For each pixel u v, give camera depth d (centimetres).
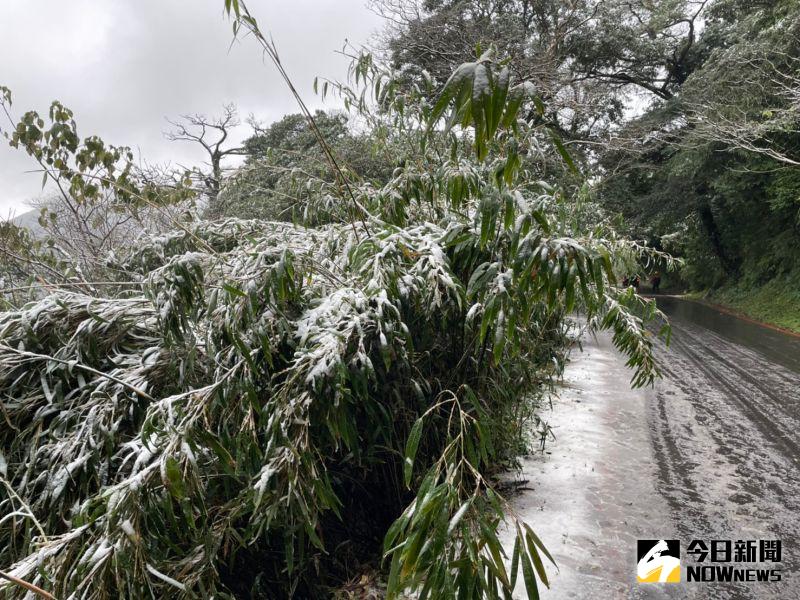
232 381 178
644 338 304
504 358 256
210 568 172
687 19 1552
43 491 189
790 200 1223
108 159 397
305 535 221
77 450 198
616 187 1362
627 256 382
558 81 960
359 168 646
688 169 1345
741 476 350
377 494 261
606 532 273
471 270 225
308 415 168
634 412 498
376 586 226
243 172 373
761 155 1224
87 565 140
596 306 227
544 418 468
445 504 123
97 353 220
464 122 97
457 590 128
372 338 192
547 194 216
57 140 370
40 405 222
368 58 290
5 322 227
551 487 327
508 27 1040
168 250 315
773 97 1105
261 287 192
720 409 511
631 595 221
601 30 1320
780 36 1074
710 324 1188
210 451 189
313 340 173
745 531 277
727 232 1669
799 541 268
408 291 201
